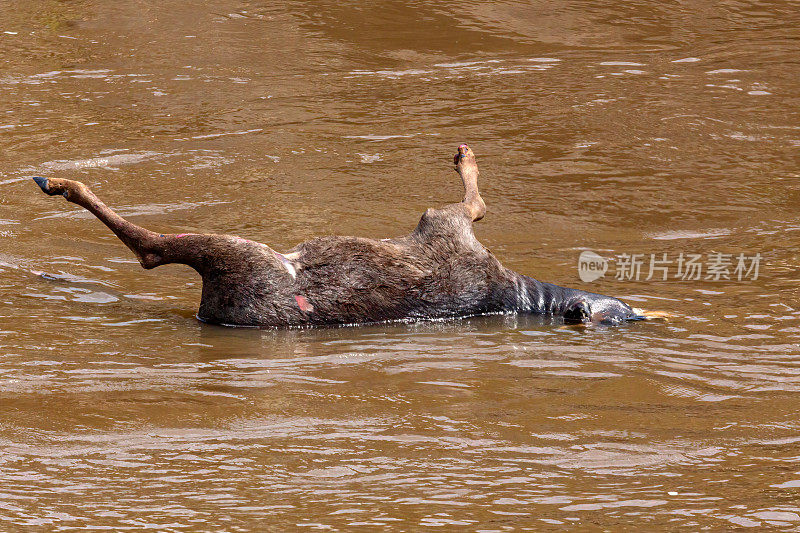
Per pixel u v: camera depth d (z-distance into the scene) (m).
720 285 27.66
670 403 20.02
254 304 24.64
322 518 15.30
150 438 18.20
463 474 16.86
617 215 33.91
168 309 25.98
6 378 20.89
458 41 58.34
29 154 40.38
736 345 23.38
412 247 25.56
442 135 42.97
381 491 16.22
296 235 31.50
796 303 26.11
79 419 18.94
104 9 63.34
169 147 41.12
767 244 31.09
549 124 44.25
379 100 48.06
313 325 24.80
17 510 15.47
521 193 36.00
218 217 33.28
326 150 40.91
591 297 25.86
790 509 15.57
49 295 26.62
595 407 19.81
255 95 48.75
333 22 61.28
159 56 55.00
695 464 17.28
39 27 60.16
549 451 17.80
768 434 18.53
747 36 59.56
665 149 40.97
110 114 45.94
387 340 23.84
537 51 56.78
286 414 19.34
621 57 55.50
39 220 33.03
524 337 24.14
